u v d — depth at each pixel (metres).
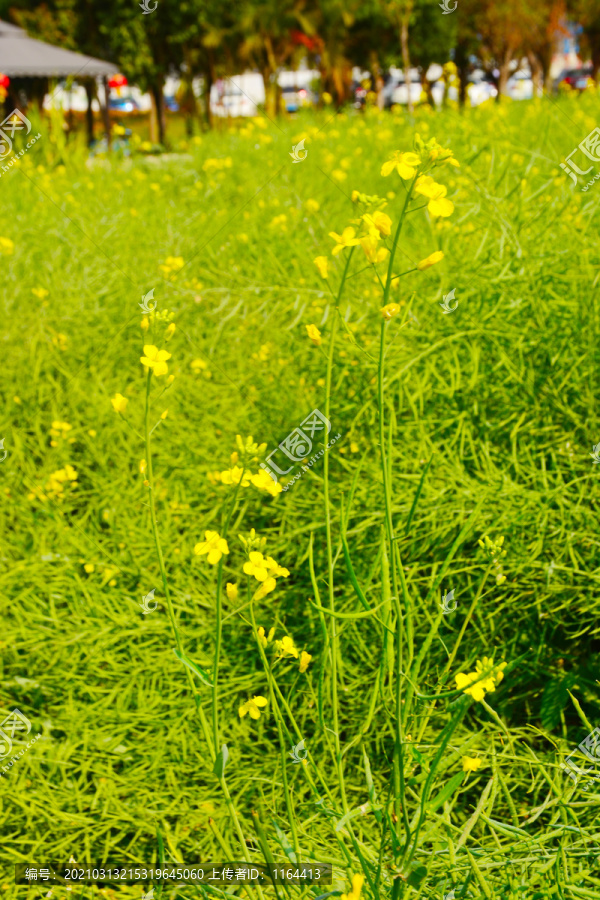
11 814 1.92
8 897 1.76
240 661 2.16
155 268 4.16
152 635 2.25
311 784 1.58
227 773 1.95
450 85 6.78
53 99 8.47
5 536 2.64
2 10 15.25
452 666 2.09
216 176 6.18
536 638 2.11
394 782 1.48
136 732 2.04
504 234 2.62
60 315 3.74
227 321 3.44
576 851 1.58
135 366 3.40
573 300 2.47
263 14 13.93
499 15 13.46
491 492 2.12
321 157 6.52
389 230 1.36
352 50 16.28
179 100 11.95
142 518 2.56
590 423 2.32
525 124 6.02
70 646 2.21
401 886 1.39
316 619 2.17
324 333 2.78
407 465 2.28
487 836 1.73
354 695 2.05
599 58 15.65
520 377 2.38
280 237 4.04
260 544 1.40
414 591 2.04
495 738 1.97
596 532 2.11
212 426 2.88
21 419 3.21
